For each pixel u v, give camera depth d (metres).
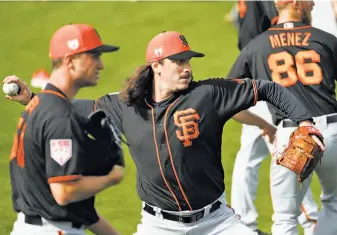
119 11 47.97
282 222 19.47
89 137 14.56
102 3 49.12
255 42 19.78
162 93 16.02
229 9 47.00
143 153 16.16
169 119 15.88
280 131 19.17
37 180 14.74
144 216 16.80
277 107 16.44
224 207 16.56
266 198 25.66
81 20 46.78
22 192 14.96
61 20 47.03
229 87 16.06
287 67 19.33
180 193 16.11
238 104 15.99
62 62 14.77
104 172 14.82
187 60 15.88
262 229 23.11
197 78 38.03
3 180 27.12
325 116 19.00
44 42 44.06
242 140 23.02
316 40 19.44
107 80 38.38
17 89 16.38
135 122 16.12
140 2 49.03
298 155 16.59
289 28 19.66
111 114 16.45
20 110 34.47
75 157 14.38
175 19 46.22
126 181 27.30
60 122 14.38
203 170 16.03
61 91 14.79
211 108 15.93
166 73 15.77
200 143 15.91
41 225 14.97
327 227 19.47
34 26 46.34
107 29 45.34
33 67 40.56
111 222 23.83
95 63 14.93
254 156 22.81
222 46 42.22
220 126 16.14
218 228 16.42
